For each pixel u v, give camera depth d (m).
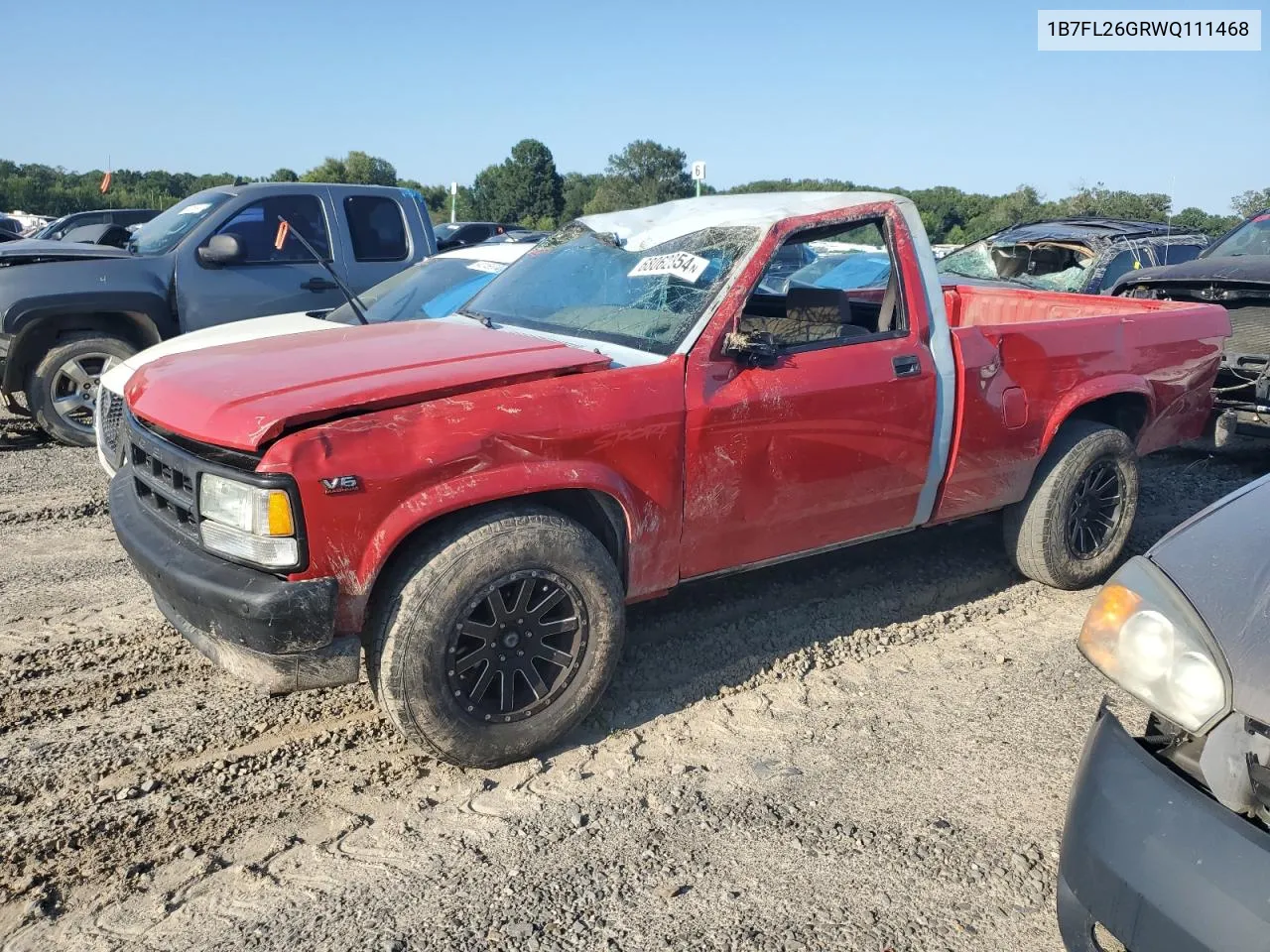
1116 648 2.30
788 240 3.88
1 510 6.11
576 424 3.29
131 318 7.90
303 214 8.56
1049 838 3.06
